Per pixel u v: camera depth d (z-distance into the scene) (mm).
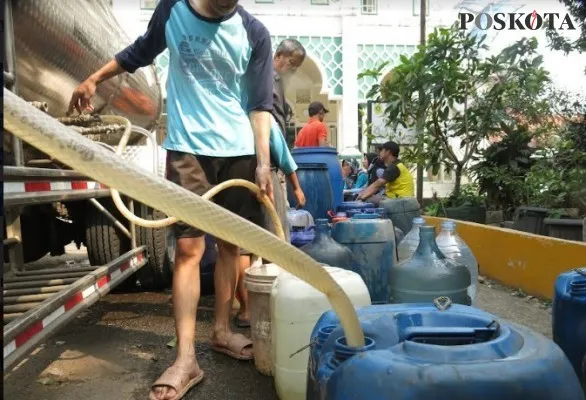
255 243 1012
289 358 1929
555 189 5895
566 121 6496
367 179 8273
